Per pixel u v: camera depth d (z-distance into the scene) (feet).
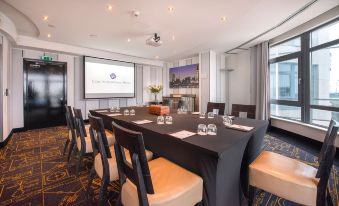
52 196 6.52
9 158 10.10
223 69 21.06
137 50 19.60
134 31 13.50
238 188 5.38
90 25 12.37
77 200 6.28
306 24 12.46
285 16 10.89
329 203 4.83
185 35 14.30
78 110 7.74
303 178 4.49
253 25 12.21
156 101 26.11
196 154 4.69
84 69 19.34
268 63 16.26
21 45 15.15
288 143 12.94
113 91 21.84
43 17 11.07
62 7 9.81
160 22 11.78
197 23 11.90
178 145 5.11
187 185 4.15
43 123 17.98
